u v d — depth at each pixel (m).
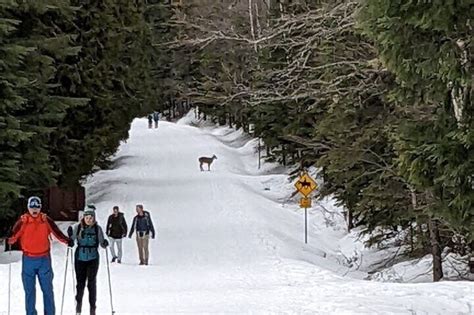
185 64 93.44
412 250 41.62
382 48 19.39
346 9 30.39
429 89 20.02
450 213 19.88
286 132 57.41
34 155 44.06
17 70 41.75
